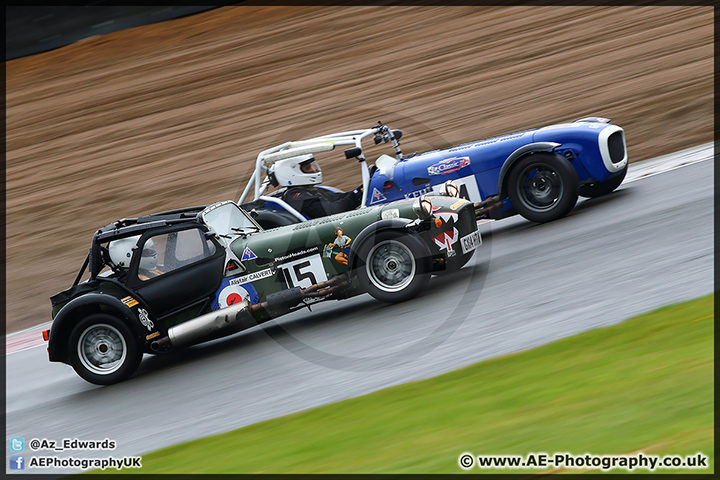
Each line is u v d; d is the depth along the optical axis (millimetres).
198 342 23000
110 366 22812
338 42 93188
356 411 16047
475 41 82375
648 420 12617
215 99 82375
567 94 60312
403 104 67312
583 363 15711
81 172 68938
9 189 68812
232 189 55469
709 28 68750
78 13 120438
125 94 91375
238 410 18297
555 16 85188
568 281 22234
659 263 21797
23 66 111000
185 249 23422
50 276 45688
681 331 16203
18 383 25547
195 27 112500
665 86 55688
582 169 29516
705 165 33719
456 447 13172
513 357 17141
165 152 69062
